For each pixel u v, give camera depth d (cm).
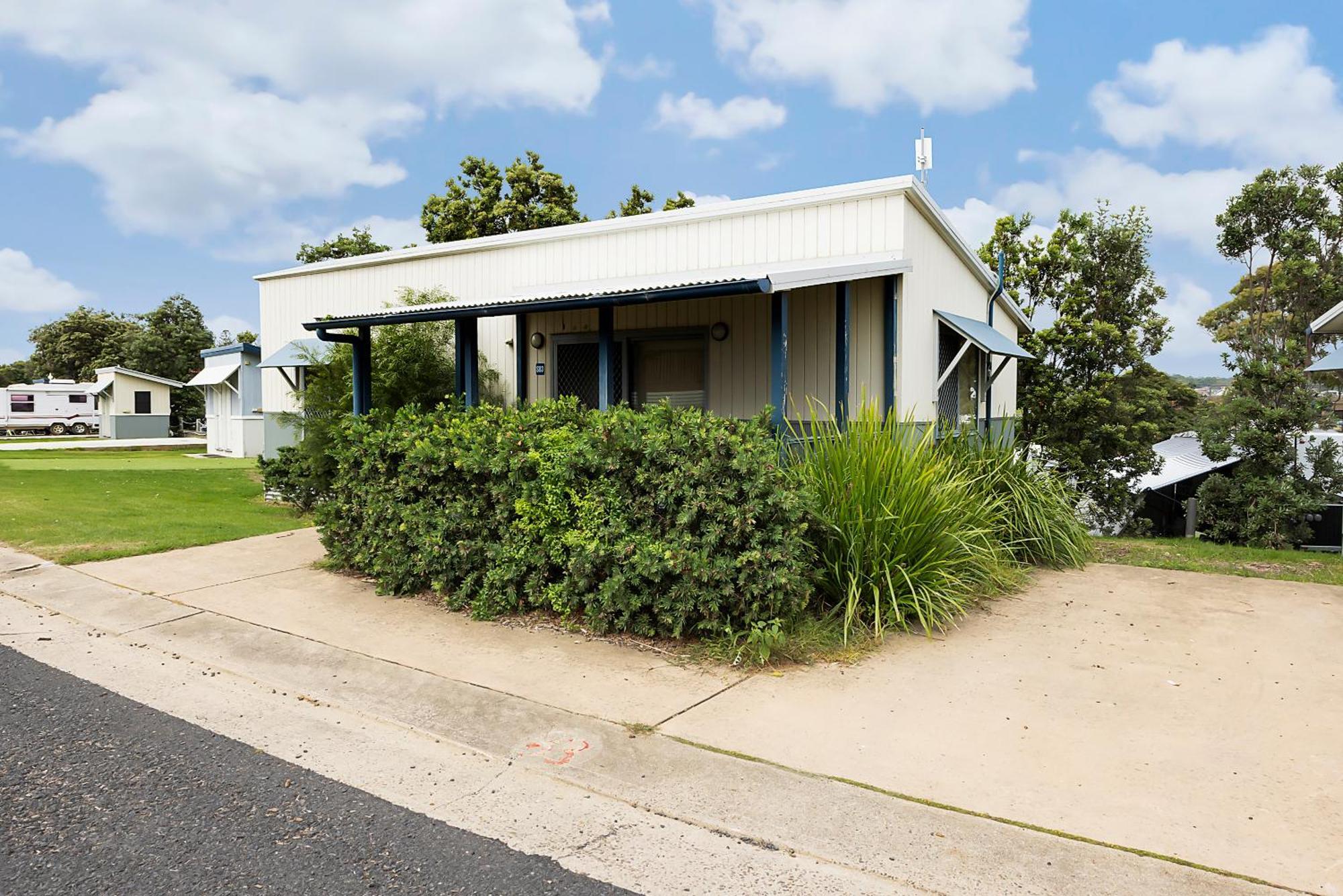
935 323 852
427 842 274
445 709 391
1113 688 411
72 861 259
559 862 262
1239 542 1038
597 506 491
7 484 1298
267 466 1038
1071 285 1354
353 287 1210
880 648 475
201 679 437
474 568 561
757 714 378
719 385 859
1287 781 310
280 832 279
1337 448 1026
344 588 626
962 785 308
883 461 532
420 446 569
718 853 266
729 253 852
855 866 256
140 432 3303
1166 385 1825
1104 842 266
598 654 468
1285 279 1630
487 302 736
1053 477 827
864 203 771
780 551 449
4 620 543
